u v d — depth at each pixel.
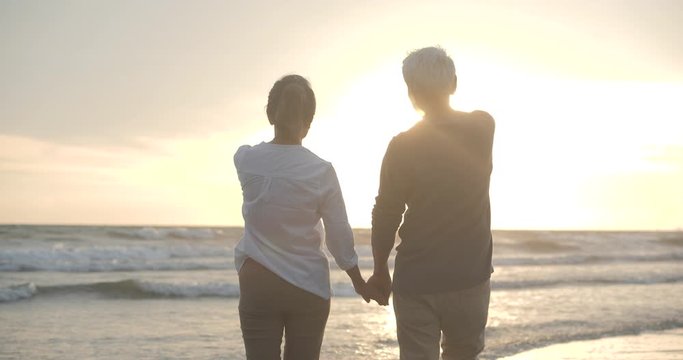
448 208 2.79
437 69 2.82
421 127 2.81
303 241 2.91
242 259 2.92
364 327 8.59
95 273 17.72
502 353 6.93
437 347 2.89
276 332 2.94
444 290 2.80
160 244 30.80
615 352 7.15
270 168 2.88
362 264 22.59
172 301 11.51
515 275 18.14
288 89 2.93
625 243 37.94
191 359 6.38
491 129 2.89
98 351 6.73
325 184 2.90
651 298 12.53
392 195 2.83
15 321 8.76
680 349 7.43
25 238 29.95
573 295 12.97
